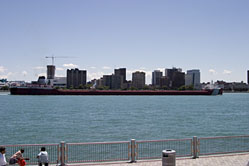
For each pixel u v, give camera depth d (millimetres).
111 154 27000
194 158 19312
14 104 124062
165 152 15148
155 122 61688
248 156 19828
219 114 84375
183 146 30484
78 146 31219
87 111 91500
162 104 135125
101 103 138500
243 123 61438
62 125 55688
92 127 52844
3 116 74062
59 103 134000
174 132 47531
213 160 18703
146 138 41312
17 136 42625
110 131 47875
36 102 140750
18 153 16766
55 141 38531
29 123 59031
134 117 72875
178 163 17938
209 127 54562
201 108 110000
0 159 15328
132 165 17469
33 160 24547
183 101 168875
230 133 47250
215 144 31250
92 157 25656
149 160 18688
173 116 76500
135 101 164125
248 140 34938
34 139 40188
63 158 17609
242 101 177250
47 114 80312
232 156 19859
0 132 46469
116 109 100938
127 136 42969
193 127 54094
